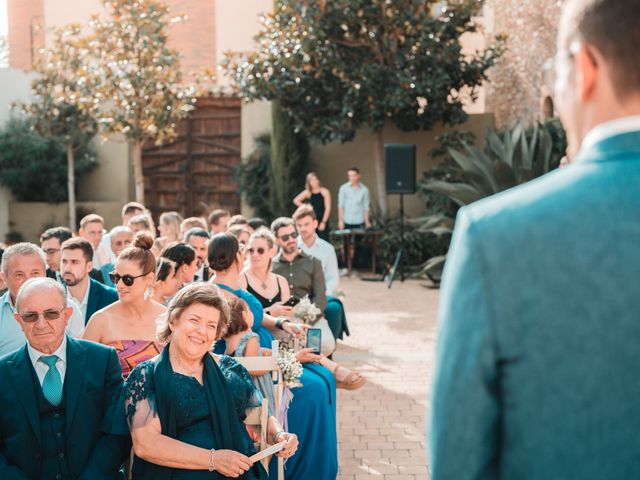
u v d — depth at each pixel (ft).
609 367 3.52
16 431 9.98
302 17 47.55
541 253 3.63
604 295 3.53
